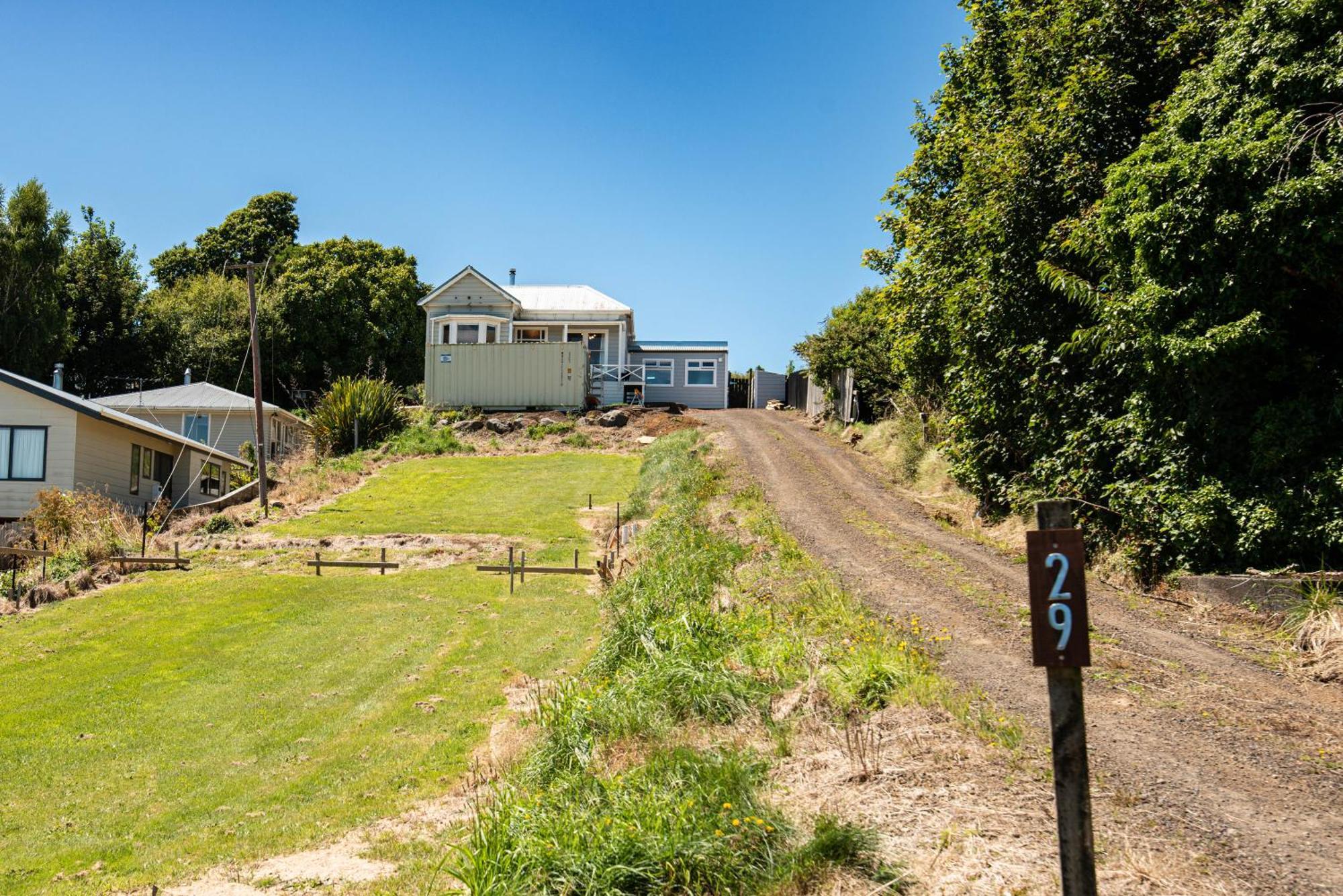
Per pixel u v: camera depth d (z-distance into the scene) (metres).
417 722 8.98
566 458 26.14
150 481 24.64
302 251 47.94
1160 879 3.91
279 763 8.11
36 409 20.95
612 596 12.04
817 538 13.62
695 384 37.75
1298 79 9.51
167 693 10.00
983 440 15.04
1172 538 10.45
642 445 27.88
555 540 17.48
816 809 4.91
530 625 12.36
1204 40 12.50
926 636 8.38
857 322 27.22
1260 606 9.02
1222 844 4.27
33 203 35.59
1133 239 10.94
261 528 19.02
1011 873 3.98
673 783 5.43
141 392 32.22
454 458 26.64
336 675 10.55
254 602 13.74
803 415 33.69
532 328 36.75
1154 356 10.82
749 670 7.41
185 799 7.38
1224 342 9.75
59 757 8.27
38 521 16.91
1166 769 5.26
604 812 5.21
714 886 4.38
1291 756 5.48
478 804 6.80
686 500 17.19
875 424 24.80
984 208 14.79
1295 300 9.95
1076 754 3.14
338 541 17.70
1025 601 9.74
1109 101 13.36
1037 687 6.87
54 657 11.30
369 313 45.88
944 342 17.81
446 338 35.38
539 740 7.44
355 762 8.05
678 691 7.11
